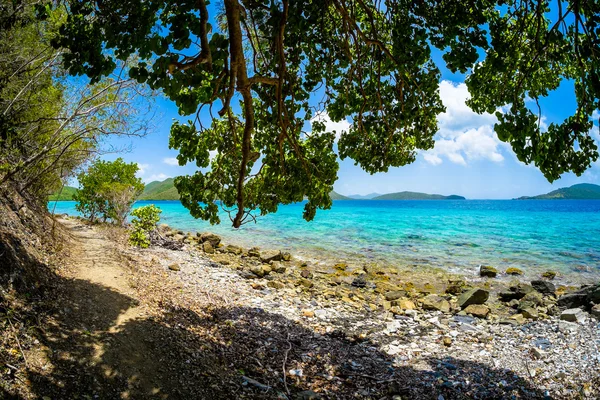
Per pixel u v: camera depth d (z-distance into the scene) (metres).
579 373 7.00
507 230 33.47
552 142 4.64
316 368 6.93
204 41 4.55
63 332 5.48
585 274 16.81
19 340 4.83
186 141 7.09
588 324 9.72
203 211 8.64
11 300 5.60
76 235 15.21
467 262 19.23
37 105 10.34
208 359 6.25
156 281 10.07
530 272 17.17
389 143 8.38
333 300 12.25
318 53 7.96
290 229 33.81
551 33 4.83
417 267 18.12
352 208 97.25
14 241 7.56
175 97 4.70
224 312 9.12
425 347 8.59
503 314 11.57
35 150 11.55
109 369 5.03
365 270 17.34
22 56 8.70
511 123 4.83
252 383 5.82
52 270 7.91
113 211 21.06
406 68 6.42
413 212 70.75
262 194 8.48
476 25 5.46
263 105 8.24
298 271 16.47
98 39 4.88
